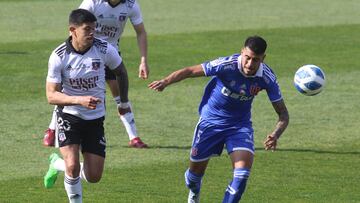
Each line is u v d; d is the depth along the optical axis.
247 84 24.56
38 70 50.53
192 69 24.58
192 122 38.94
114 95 34.22
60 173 30.09
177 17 76.19
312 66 30.59
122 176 29.83
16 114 39.47
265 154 33.47
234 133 24.92
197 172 25.80
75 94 24.47
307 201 27.14
